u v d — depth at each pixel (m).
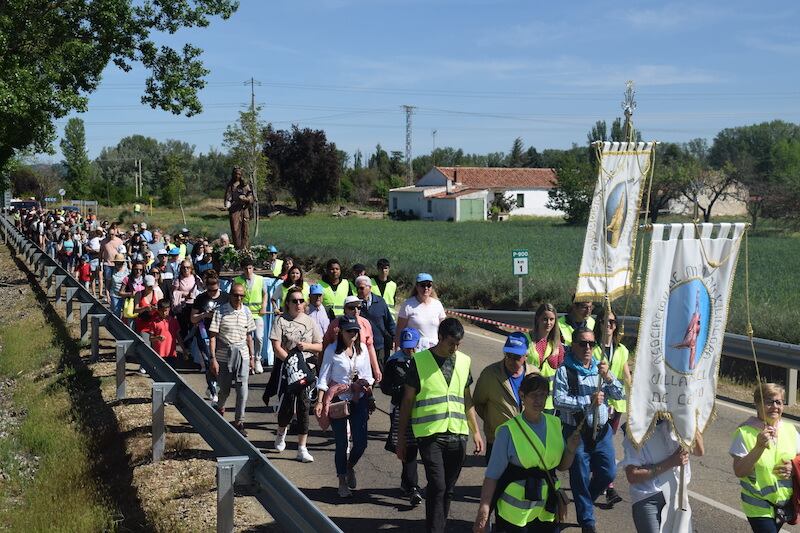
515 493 5.46
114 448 10.25
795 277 27.38
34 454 11.21
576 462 7.07
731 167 73.69
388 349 11.62
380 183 116.38
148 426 10.67
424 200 90.50
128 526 7.78
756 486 5.96
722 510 7.99
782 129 135.62
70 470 9.79
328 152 96.00
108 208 100.31
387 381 8.10
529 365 7.59
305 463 9.62
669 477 5.80
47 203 101.25
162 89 28.92
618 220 7.72
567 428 7.10
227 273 27.50
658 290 5.45
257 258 28.23
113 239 23.14
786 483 5.94
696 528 7.52
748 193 74.81
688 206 77.69
